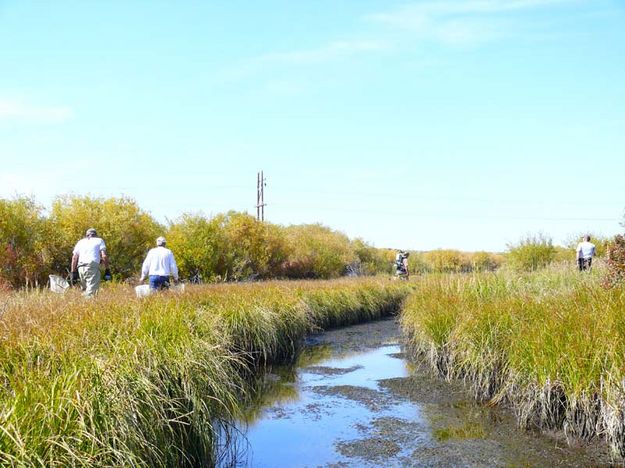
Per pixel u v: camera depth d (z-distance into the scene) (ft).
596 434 22.00
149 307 29.99
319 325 57.82
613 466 20.47
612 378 21.54
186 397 20.70
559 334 25.45
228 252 88.79
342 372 37.83
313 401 30.37
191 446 20.18
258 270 96.94
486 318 32.42
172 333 25.23
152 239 76.54
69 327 23.80
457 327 34.35
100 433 15.46
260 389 33.12
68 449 13.87
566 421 23.13
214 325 31.40
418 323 42.52
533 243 88.58
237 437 24.06
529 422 24.86
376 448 23.12
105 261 42.11
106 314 27.35
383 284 76.28
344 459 22.03
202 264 83.82
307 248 114.42
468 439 23.85
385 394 31.65
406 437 24.35
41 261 63.62
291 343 44.06
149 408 18.54
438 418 26.91
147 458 16.93
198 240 83.71
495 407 28.19
